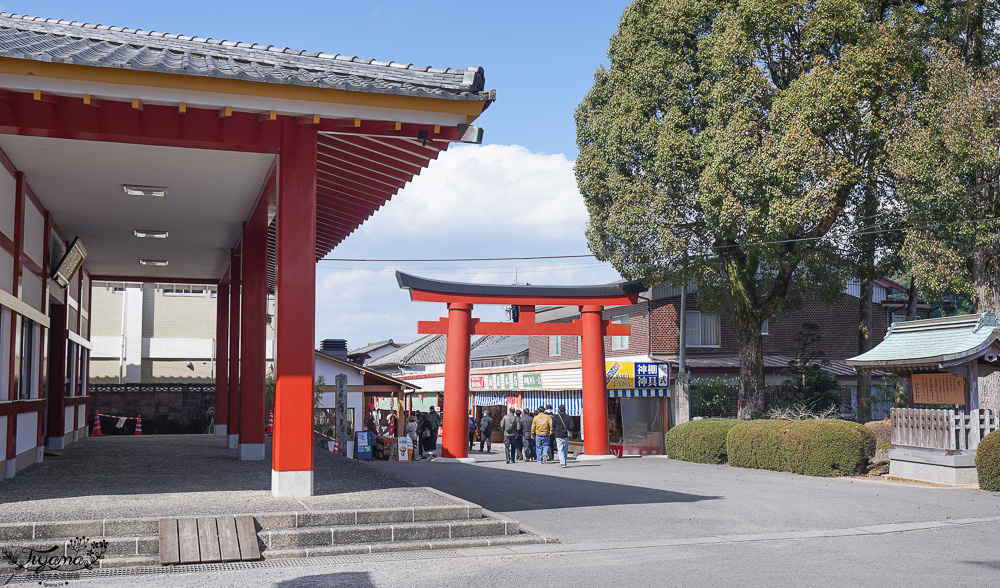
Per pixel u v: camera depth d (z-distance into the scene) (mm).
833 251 24188
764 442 19922
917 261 20328
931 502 12820
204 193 12633
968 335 15680
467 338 26875
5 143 9961
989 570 7449
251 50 10742
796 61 22562
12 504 8477
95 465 12633
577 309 38219
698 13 23500
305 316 9648
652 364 28891
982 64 21641
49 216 13609
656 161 23609
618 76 25609
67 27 10969
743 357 25781
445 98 9430
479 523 8734
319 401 28203
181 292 38688
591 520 10633
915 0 22516
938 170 19094
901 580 6969
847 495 13820
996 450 14258
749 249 23078
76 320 18984
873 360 17219
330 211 14250
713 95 22141
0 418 10391
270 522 8086
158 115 9320
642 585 6664
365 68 10438
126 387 31672
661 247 24375
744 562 7746
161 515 7906
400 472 20234
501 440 39562
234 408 16875
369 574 7051
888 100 20688
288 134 9742
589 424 27188
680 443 24625
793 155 20078
